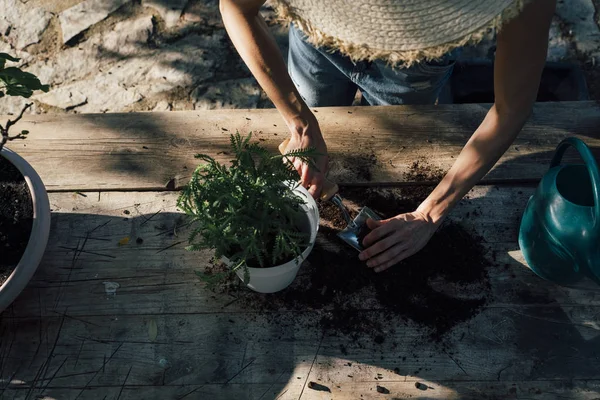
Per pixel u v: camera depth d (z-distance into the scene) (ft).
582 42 10.25
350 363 4.86
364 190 5.66
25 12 10.78
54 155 5.74
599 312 5.03
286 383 4.79
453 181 5.15
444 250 5.32
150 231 5.41
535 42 4.11
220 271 5.22
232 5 4.67
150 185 5.61
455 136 5.86
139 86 10.19
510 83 4.53
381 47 3.17
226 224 4.11
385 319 5.03
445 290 5.15
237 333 4.97
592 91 9.86
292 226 4.50
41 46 10.53
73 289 5.14
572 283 4.99
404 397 4.74
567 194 5.06
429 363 4.86
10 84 4.35
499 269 5.24
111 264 5.25
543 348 4.90
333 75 6.53
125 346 4.91
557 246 4.64
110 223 5.44
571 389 4.75
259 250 4.24
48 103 10.03
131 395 4.74
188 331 4.98
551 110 5.97
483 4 2.95
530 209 4.90
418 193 5.65
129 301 5.10
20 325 4.98
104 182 5.62
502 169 5.68
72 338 4.94
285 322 5.02
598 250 4.39
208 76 10.27
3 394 4.72
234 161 4.33
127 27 10.68
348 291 5.14
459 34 3.07
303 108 5.31
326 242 5.35
